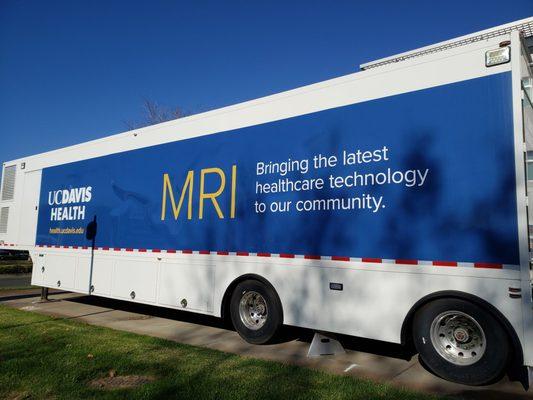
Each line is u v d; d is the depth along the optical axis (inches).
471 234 171.6
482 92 175.9
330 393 162.4
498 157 169.2
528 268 159.2
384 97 200.5
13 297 429.7
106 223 326.6
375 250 194.5
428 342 179.5
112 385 171.2
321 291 209.2
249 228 240.8
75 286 346.0
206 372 184.4
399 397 159.2
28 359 200.5
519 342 159.5
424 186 184.4
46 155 399.5
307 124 224.8
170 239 280.4
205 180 266.5
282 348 232.7
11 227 427.5
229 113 260.4
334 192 210.4
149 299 287.3
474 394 167.2
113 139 332.5
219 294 250.2
